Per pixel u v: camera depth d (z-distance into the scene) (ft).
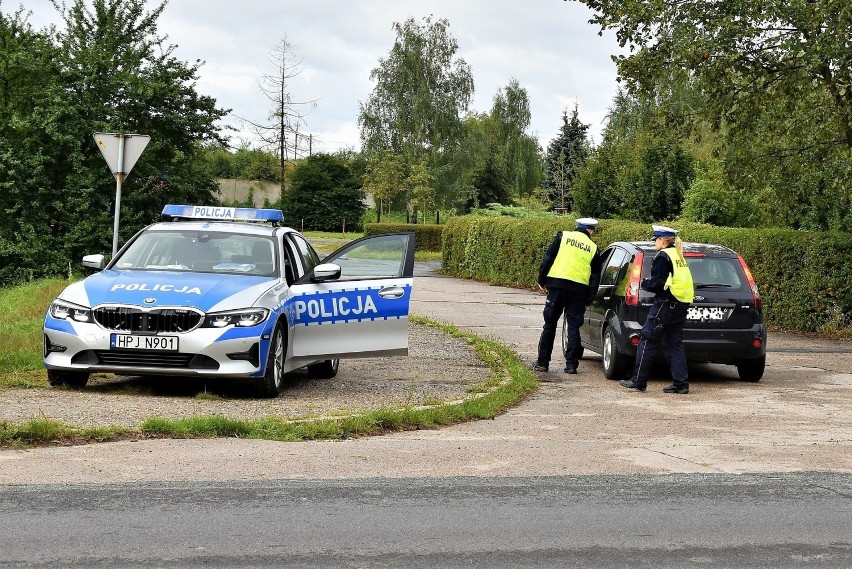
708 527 18.75
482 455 25.20
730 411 33.78
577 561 16.48
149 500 19.72
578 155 208.95
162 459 23.48
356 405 33.14
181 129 99.19
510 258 106.93
